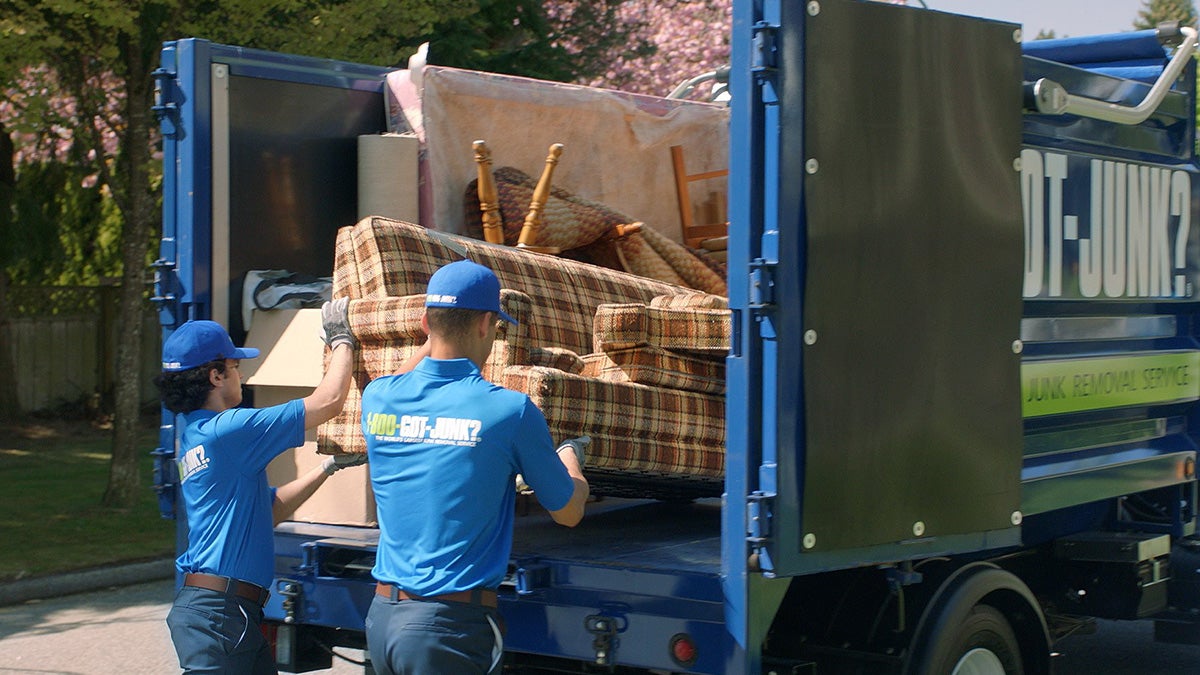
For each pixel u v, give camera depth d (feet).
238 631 15.11
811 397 13.26
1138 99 19.53
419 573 13.08
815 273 13.30
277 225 18.93
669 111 24.57
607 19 59.82
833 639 15.53
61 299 61.82
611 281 19.27
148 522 38.96
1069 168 17.66
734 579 13.23
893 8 14.08
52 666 25.61
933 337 14.46
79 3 34.09
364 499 17.16
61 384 62.03
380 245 16.55
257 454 15.20
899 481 14.06
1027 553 19.22
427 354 14.75
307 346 17.40
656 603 13.88
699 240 24.26
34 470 48.32
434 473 13.12
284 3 37.24
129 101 39.40
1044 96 16.19
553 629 14.55
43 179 52.85
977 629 15.81
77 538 36.68
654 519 19.26
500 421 13.08
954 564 16.05
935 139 14.52
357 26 39.22
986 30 15.14
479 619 13.05
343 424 16.34
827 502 13.38
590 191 23.15
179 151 17.94
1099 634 27.68
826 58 13.46
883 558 13.92
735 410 13.24
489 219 20.20
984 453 15.07
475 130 21.27
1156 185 19.79
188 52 17.88
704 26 61.05
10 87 41.27
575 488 13.52
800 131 13.23
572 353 16.21
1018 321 15.56
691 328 15.87
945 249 14.61
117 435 41.22
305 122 19.45
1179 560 20.57
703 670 13.52
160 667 25.59
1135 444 19.47
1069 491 17.33
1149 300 19.53
